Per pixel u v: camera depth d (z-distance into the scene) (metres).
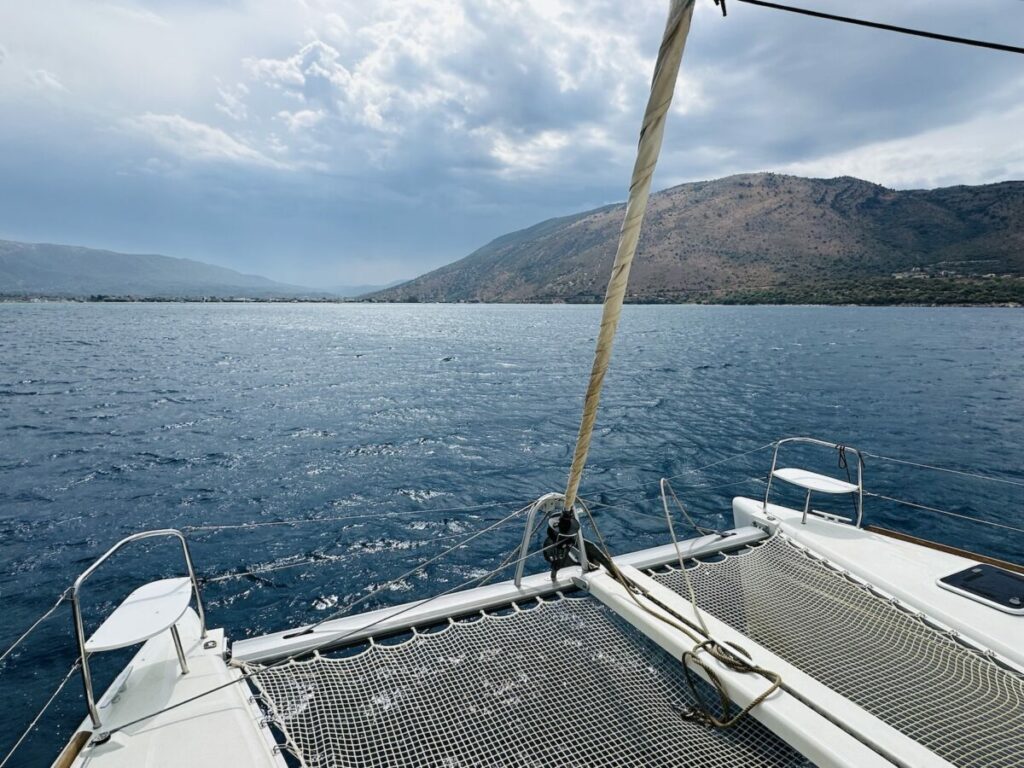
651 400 28.89
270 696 3.43
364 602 9.25
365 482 15.88
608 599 4.43
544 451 19.28
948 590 4.57
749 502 6.55
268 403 28.73
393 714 3.34
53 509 13.74
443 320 132.00
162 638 3.90
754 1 2.58
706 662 3.55
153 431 22.38
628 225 2.63
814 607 4.39
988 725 3.19
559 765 2.96
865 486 15.16
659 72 2.23
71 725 6.68
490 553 11.05
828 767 2.82
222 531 12.30
